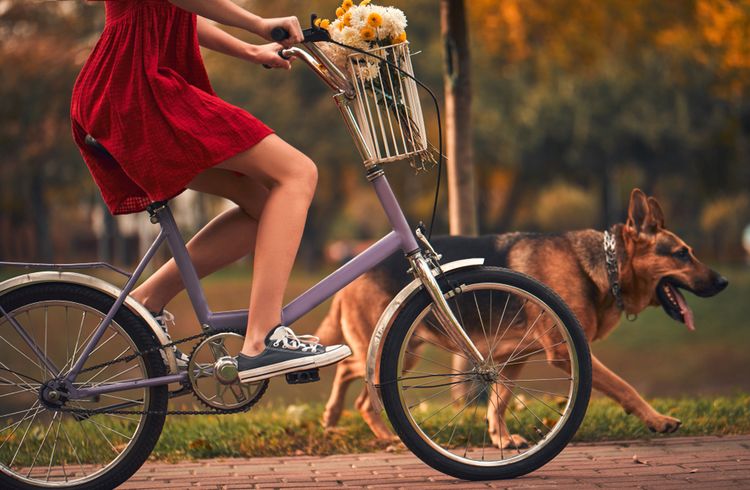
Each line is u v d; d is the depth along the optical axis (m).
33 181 34.66
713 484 4.48
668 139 36.41
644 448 5.61
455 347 5.20
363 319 6.64
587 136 36.03
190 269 4.48
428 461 4.63
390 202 4.60
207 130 4.14
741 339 20.03
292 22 4.16
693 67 19.36
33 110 27.83
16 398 5.06
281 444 6.33
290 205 4.26
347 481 4.85
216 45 4.62
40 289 4.39
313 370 4.31
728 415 6.73
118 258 49.94
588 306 6.41
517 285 4.70
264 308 4.29
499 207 54.47
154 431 4.45
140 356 4.41
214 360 4.38
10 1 26.38
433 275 4.66
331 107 38.03
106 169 4.39
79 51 27.31
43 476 4.55
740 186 41.25
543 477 4.75
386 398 4.61
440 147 4.45
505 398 5.95
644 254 6.47
